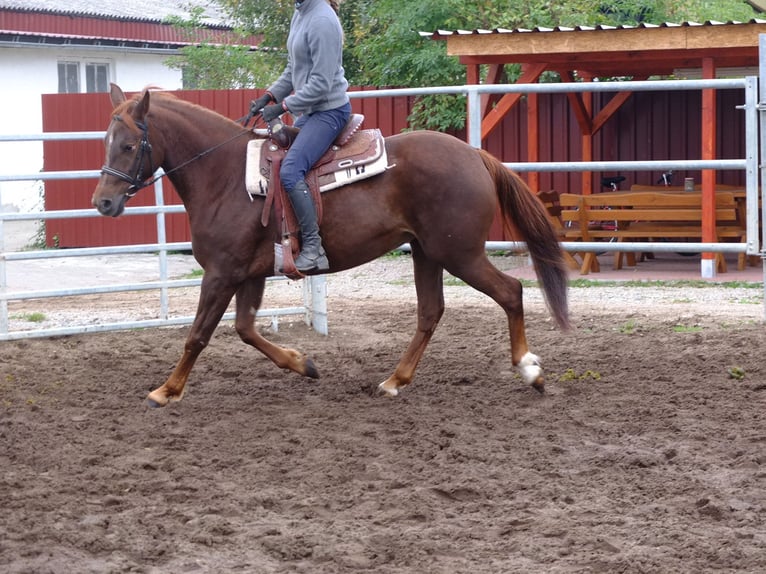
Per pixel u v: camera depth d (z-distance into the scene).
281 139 7.37
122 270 15.93
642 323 10.25
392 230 7.48
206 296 7.54
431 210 7.41
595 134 16.98
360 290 13.42
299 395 7.94
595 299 11.95
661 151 16.78
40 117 23.14
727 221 14.48
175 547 4.96
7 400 7.87
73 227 18.69
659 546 4.94
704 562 4.76
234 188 7.45
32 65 22.89
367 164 7.35
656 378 8.14
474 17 17.89
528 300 12.01
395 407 7.54
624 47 13.30
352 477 6.00
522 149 16.95
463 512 5.46
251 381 8.42
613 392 7.80
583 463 6.22
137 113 7.32
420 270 7.88
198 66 23.89
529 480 5.91
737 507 5.42
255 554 4.93
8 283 14.60
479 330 10.22
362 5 20.53
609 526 5.19
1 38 21.72
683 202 13.57
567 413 7.27
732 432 6.70
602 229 15.04
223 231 7.43
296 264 7.35
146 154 7.38
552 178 17.17
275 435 6.86
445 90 9.94
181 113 7.53
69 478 6.02
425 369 8.71
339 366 8.91
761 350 8.85
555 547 4.95
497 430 6.91
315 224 7.28
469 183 7.39
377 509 5.49
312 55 7.17
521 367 7.68
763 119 9.52
